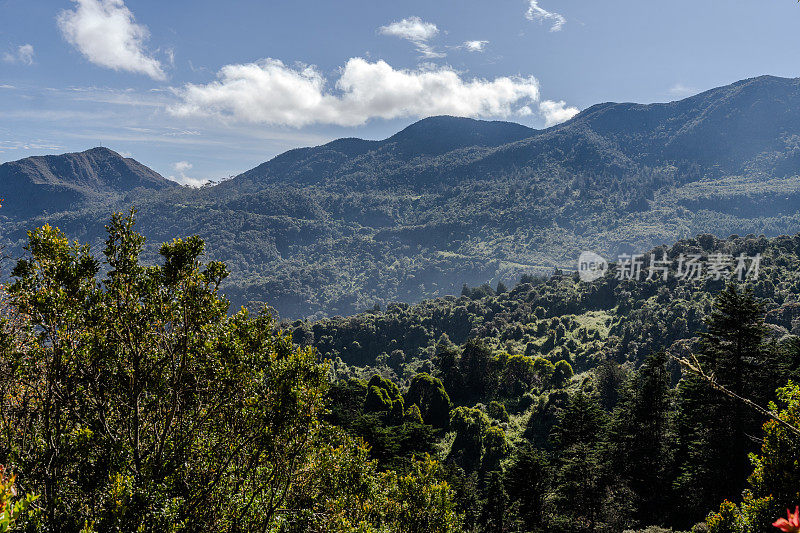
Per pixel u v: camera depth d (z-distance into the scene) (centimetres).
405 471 3641
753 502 1441
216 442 1052
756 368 2977
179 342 1045
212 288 1083
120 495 863
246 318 1145
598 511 3241
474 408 6116
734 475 2848
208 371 1044
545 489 3534
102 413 988
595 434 3816
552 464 3728
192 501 1002
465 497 3712
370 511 1752
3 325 925
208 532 1009
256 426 1053
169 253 1057
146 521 885
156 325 1045
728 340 3036
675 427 3478
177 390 1014
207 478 1033
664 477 3303
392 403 6219
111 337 995
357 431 4175
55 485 916
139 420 1034
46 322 918
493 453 5259
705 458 2967
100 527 848
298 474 1193
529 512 3494
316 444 1209
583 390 6556
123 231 1043
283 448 1084
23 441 916
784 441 1427
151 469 961
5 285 930
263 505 1094
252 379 1069
